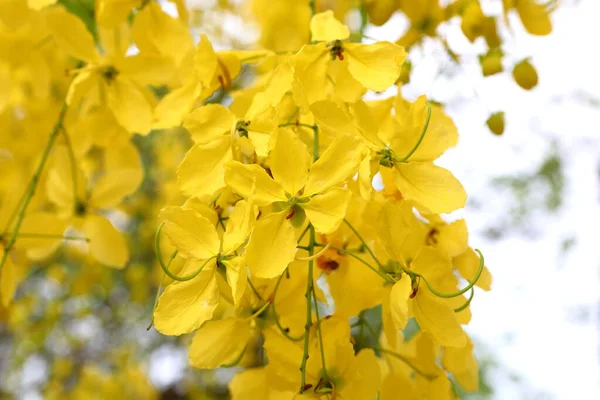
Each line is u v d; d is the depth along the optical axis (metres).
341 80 0.43
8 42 0.59
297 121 0.46
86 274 1.17
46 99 0.64
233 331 0.43
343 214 0.39
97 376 1.19
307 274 0.44
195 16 0.89
